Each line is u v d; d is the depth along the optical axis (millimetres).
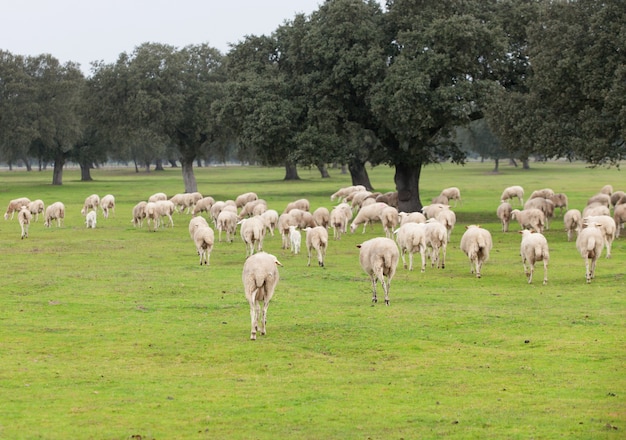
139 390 15484
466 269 32656
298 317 22766
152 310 24219
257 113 61094
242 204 61781
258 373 16906
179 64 89688
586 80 45438
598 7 46656
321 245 34094
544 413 13727
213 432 12891
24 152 136625
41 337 20312
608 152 44844
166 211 53406
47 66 111562
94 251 40375
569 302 24516
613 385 15438
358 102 61750
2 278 30625
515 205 69938
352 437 12586
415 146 58625
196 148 95562
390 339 19922
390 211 42188
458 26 53500
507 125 51156
